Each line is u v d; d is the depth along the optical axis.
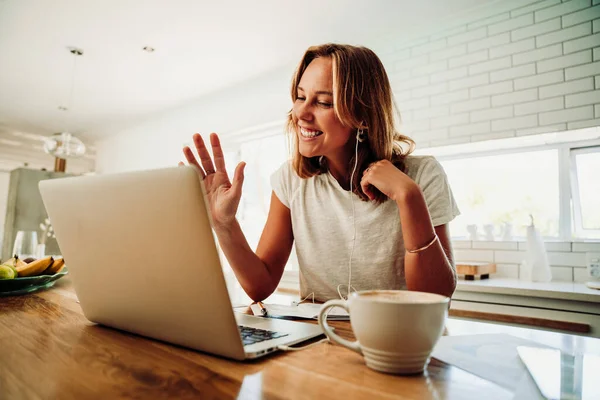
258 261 1.03
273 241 1.20
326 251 1.16
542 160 2.65
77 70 3.59
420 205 0.79
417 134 2.83
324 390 0.41
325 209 1.17
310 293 1.19
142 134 5.19
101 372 0.47
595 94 2.21
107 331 0.67
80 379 0.44
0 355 0.53
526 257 2.41
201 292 0.49
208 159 0.94
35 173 5.04
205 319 0.50
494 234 2.76
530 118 2.40
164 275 0.52
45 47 3.17
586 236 2.50
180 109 4.63
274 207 1.26
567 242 2.36
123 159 5.49
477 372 0.47
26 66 3.51
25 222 4.89
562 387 0.41
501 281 2.26
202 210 0.46
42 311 0.84
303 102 1.01
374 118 1.02
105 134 5.66
